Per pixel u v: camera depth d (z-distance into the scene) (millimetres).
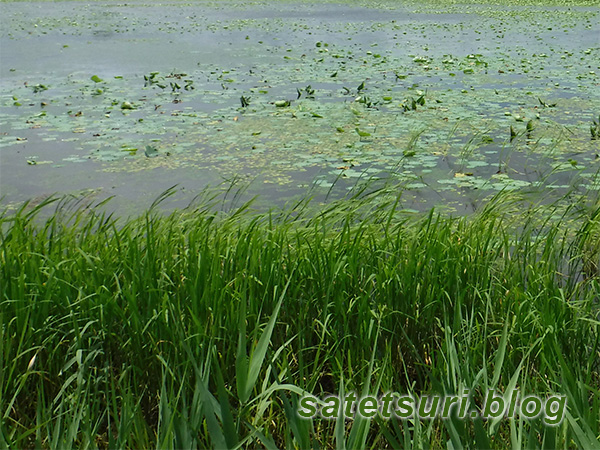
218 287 2910
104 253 3152
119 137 7129
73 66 11727
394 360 3049
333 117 7914
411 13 22344
